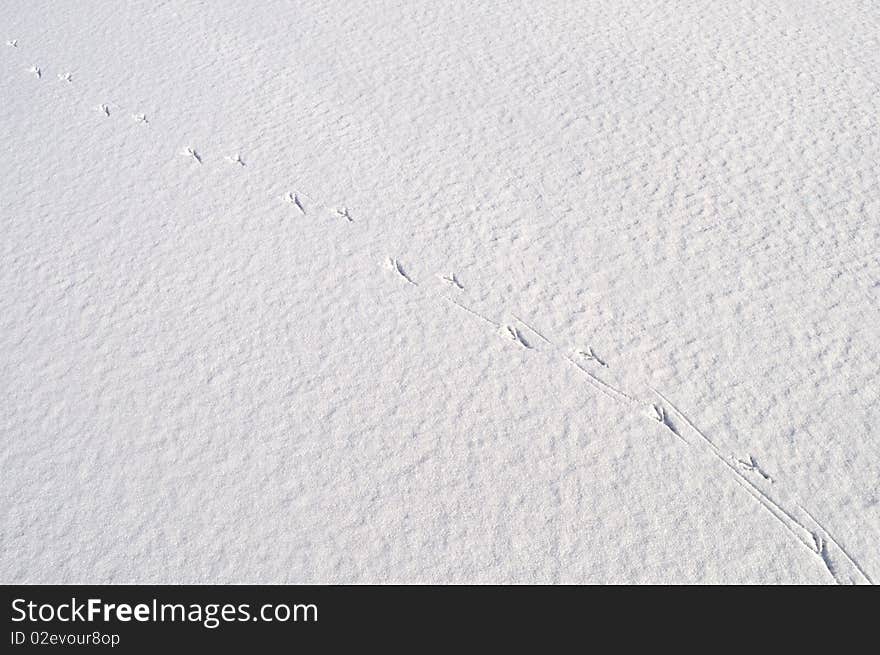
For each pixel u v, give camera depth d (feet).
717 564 13.93
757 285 19.30
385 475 15.67
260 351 18.52
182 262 21.21
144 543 14.69
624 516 14.70
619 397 16.93
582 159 24.11
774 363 17.33
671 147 24.30
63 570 14.28
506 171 23.84
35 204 23.59
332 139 25.80
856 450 15.47
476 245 21.17
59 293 20.40
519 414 16.72
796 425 16.02
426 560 14.25
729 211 21.65
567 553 14.21
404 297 19.77
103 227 22.58
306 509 15.15
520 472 15.56
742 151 23.88
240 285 20.40
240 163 24.93
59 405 17.37
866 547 13.96
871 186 22.02
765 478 15.14
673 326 18.43
